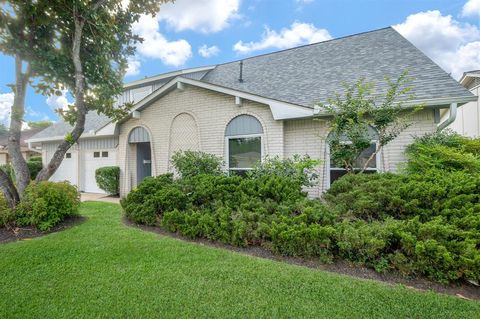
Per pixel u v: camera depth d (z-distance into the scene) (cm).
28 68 652
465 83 1200
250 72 1151
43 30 639
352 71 897
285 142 839
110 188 1235
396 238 375
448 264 326
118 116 827
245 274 354
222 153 905
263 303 289
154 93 1016
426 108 685
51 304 287
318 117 784
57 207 592
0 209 549
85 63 715
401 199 444
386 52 935
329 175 787
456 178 458
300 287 321
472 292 316
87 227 577
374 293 306
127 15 726
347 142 697
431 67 773
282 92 912
